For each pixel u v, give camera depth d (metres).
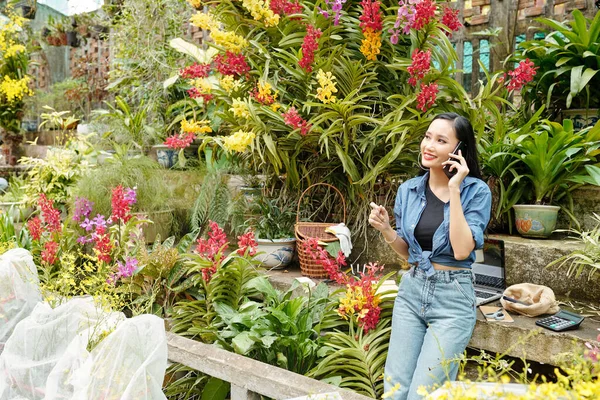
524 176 2.89
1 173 5.23
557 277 2.46
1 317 1.87
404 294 1.94
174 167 4.02
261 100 2.75
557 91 3.17
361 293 2.13
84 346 1.43
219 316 2.47
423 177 1.99
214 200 3.49
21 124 5.86
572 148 2.65
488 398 0.95
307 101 2.80
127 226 2.83
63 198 3.99
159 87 4.52
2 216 3.37
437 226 1.87
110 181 3.45
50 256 2.52
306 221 3.08
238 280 2.52
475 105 2.69
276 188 3.40
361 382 2.15
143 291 2.72
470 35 3.79
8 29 5.39
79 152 4.29
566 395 0.80
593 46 2.86
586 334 1.94
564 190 2.87
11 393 1.53
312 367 2.23
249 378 1.70
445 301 1.82
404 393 1.82
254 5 2.75
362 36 2.91
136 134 4.35
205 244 2.54
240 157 3.48
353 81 2.81
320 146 2.99
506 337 2.04
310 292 2.42
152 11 4.61
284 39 2.89
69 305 1.66
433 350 1.75
